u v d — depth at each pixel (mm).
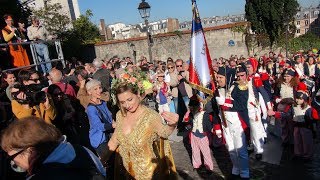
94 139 3830
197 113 5293
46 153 1633
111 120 4117
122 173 3246
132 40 20453
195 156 5535
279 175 5258
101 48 21312
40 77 4770
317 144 6590
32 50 7402
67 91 5098
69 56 20859
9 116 4062
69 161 1670
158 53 20125
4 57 6871
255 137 5844
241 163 5082
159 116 3143
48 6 22172
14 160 1663
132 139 3057
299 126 5676
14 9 12922
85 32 24031
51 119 3906
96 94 4059
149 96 8211
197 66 5070
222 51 18875
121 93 3012
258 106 5840
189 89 7723
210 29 18734
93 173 1756
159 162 3186
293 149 6336
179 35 19438
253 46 18859
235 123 4980
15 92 3641
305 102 5609
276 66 12961
